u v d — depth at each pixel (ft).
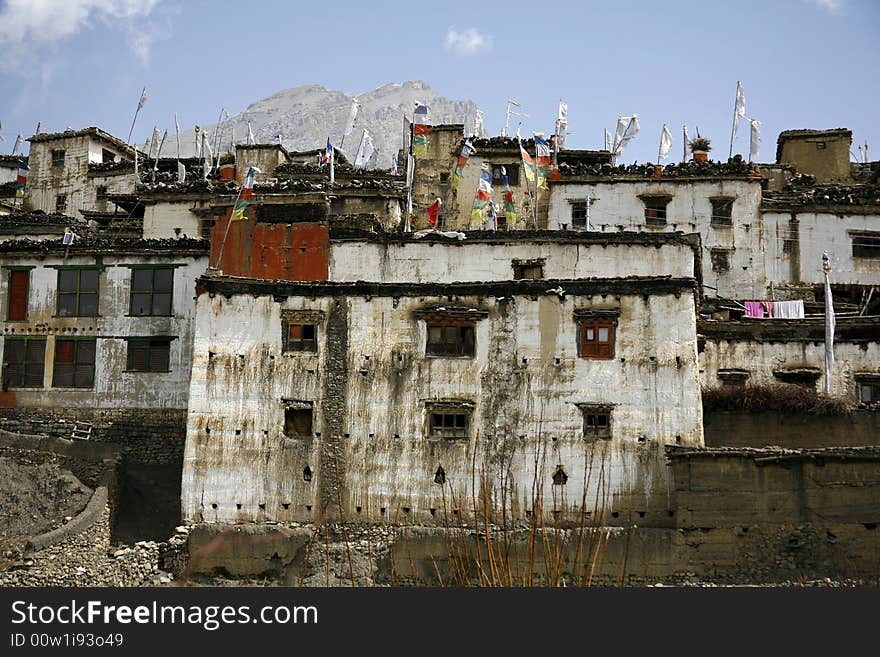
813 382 165.99
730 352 168.45
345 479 137.59
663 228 193.77
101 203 236.43
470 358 140.26
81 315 164.14
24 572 130.41
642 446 135.13
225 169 226.79
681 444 134.41
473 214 180.96
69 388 162.09
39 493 142.00
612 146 227.40
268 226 157.07
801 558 122.52
